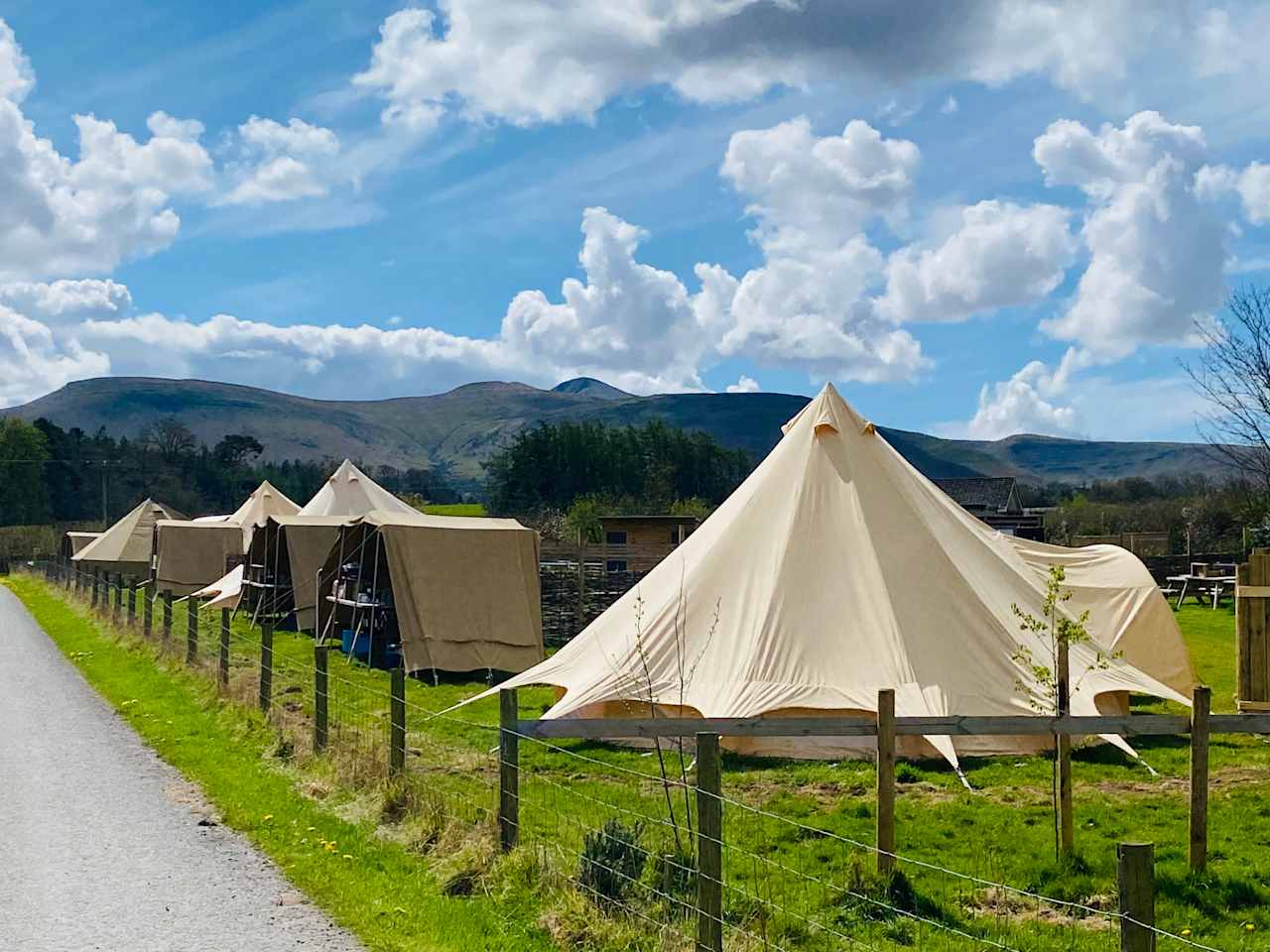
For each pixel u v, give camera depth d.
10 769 12.06
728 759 12.67
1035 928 7.23
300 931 7.18
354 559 24.23
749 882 8.10
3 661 21.67
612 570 26.95
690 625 13.76
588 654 14.51
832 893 7.81
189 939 7.04
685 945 6.56
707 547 14.63
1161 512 58.78
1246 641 15.83
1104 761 12.65
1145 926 5.08
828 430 15.16
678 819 9.52
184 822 9.87
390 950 6.86
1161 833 9.62
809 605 13.48
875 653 13.05
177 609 31.41
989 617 13.42
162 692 16.98
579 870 7.61
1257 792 11.05
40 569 54.44
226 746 13.03
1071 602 17.92
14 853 8.95
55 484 108.31
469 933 7.10
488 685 19.31
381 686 18.89
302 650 23.44
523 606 21.73
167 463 124.00
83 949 6.87
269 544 29.03
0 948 6.88
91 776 11.67
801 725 8.27
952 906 7.62
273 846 9.06
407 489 192.12
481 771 11.73
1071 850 8.57
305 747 12.36
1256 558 15.86
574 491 85.69
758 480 15.17
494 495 86.62
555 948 6.86
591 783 11.29
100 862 8.70
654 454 92.81
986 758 12.66
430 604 20.84
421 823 9.20
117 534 47.03
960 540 14.84
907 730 8.22
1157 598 18.02
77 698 17.09
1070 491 100.25
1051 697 8.86
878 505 14.42
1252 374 30.84
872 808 10.41
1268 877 8.30
